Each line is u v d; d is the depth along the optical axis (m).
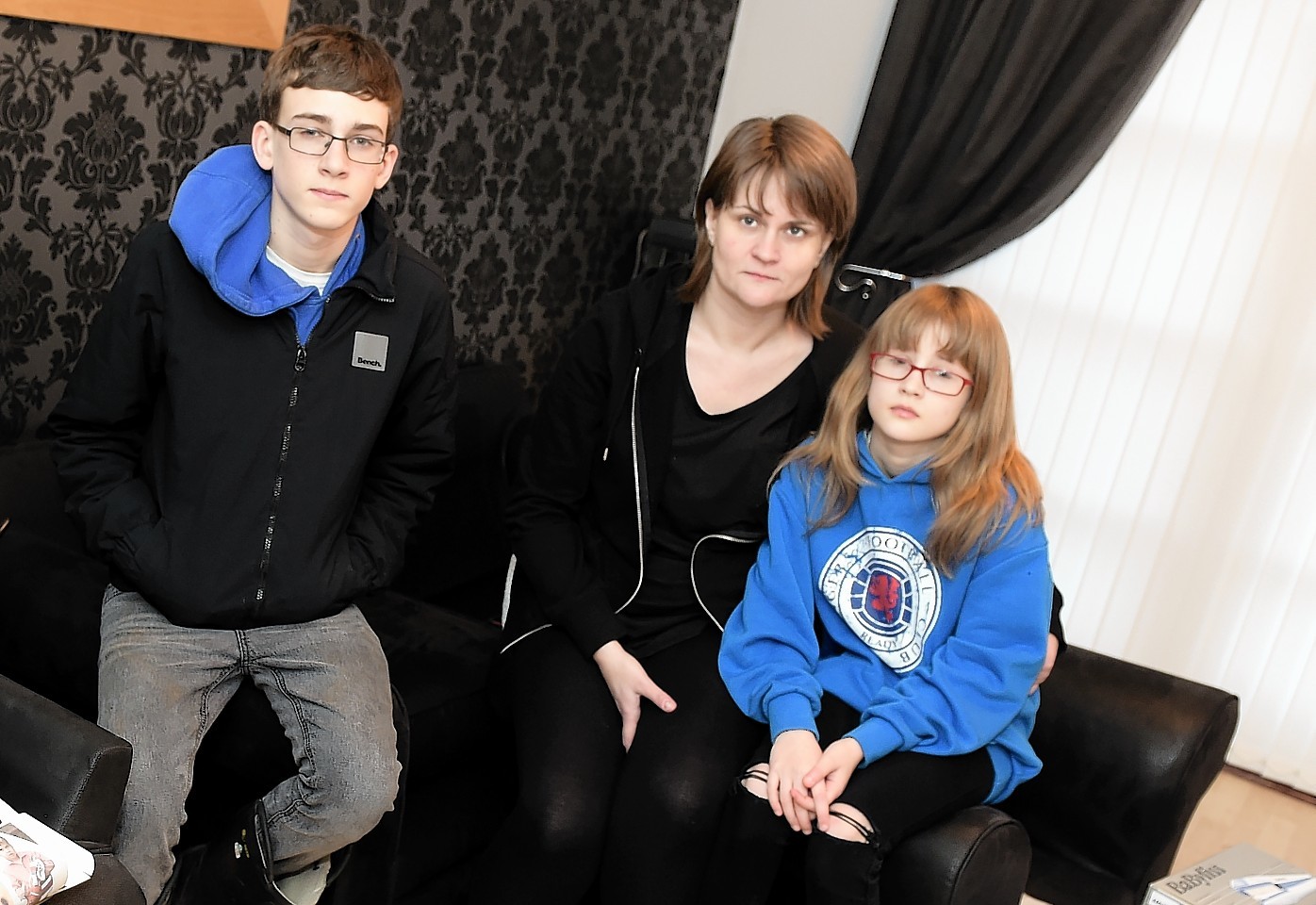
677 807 1.86
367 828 1.86
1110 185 3.70
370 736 1.86
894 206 3.82
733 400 2.07
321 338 1.89
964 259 3.81
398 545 2.06
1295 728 3.63
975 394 1.95
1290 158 3.49
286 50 1.79
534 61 3.30
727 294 2.03
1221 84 3.54
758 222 1.95
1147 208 3.66
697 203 2.07
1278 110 3.49
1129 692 2.16
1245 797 3.54
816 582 2.06
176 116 2.41
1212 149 3.57
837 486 2.03
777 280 1.96
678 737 1.93
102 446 1.90
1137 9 3.46
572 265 3.77
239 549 1.85
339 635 1.95
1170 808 2.07
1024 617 1.92
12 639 2.01
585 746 1.93
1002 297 3.87
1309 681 3.60
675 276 2.15
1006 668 1.90
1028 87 3.60
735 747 1.96
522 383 3.71
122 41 2.26
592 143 3.67
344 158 1.78
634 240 4.05
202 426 1.83
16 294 2.22
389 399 1.96
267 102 1.81
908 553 2.00
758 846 1.81
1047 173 3.66
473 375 3.02
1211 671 3.72
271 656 1.89
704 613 2.13
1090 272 3.75
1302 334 3.52
